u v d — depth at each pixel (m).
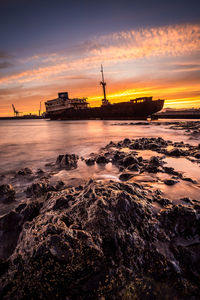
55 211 4.91
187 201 5.52
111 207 4.31
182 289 3.12
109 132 36.66
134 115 69.56
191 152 13.88
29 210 5.57
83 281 3.15
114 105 73.44
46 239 3.54
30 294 3.02
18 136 36.56
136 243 3.81
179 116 74.69
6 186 8.32
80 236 3.68
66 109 105.31
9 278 3.32
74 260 3.31
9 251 4.45
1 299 3.02
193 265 3.47
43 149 21.05
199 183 7.43
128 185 5.63
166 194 6.25
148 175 8.95
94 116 87.06
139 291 3.10
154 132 33.59
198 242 3.93
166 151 14.19
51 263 3.24
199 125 36.91
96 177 10.06
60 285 3.07
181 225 4.26
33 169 12.80
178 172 9.10
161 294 3.05
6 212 6.84
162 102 63.44
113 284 3.18
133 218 4.21
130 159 11.51
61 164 13.09
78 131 41.44
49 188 8.02
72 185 9.06
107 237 3.79
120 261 3.52
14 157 17.09
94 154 16.47
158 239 4.00
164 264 3.49
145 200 5.16
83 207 4.54
